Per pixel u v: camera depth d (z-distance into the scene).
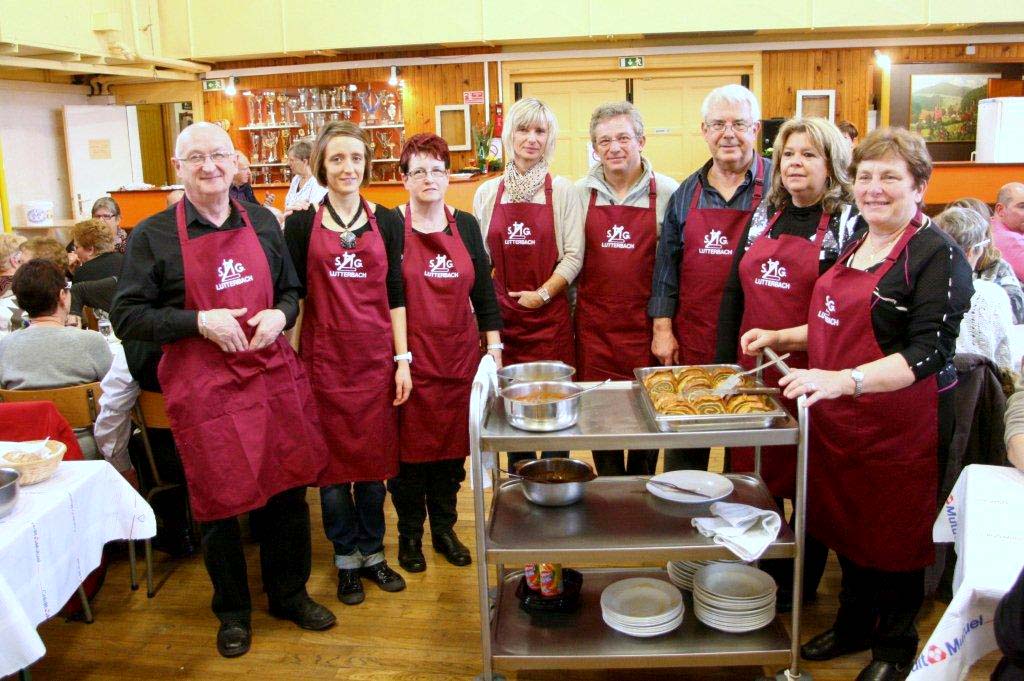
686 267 2.93
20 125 7.65
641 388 2.51
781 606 2.77
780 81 7.44
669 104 7.69
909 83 7.09
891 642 2.34
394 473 2.98
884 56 7.14
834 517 2.38
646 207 3.12
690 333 2.96
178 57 7.77
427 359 2.97
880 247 2.24
